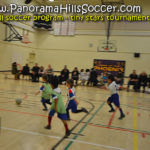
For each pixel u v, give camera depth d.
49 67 12.32
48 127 3.66
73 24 18.11
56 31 18.72
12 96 6.65
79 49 18.06
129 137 3.49
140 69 16.30
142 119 4.85
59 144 2.97
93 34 17.53
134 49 16.39
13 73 12.10
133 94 9.48
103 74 11.92
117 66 16.92
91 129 3.81
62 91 8.90
